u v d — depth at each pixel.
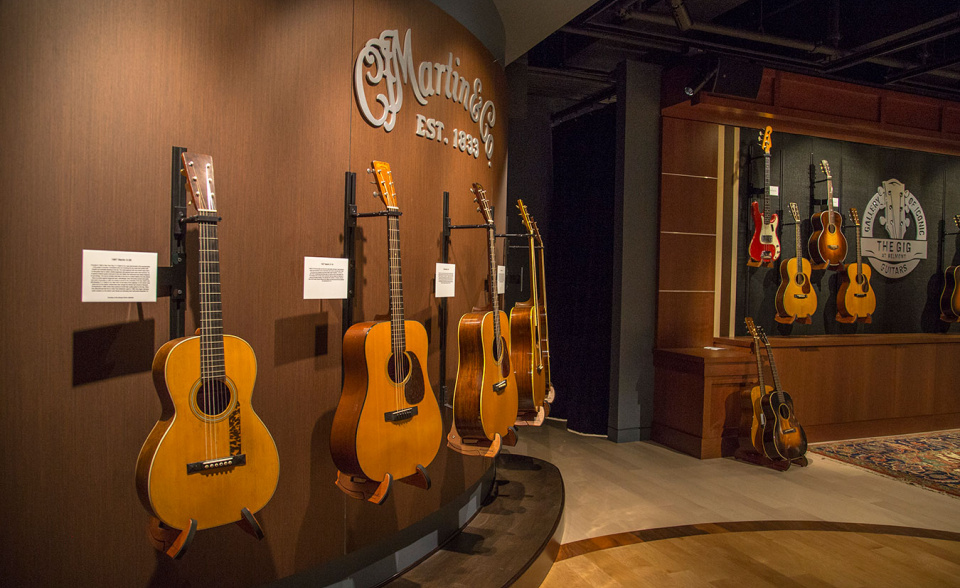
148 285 1.62
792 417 4.34
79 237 1.55
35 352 1.50
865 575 2.70
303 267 2.04
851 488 3.88
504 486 3.45
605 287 5.22
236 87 1.84
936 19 4.21
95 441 1.60
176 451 1.45
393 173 2.40
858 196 5.69
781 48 5.18
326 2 2.10
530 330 3.09
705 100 4.53
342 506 2.19
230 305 1.85
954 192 6.18
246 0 1.86
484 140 3.15
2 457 1.46
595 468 4.25
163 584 1.73
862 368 5.18
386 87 2.33
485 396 2.47
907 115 5.39
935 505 3.59
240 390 1.59
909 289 5.98
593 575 2.67
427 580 2.29
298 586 2.06
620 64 4.95
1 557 1.47
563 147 5.72
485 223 2.88
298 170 2.02
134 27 1.62
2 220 1.44
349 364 1.96
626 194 4.89
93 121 1.56
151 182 1.67
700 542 3.02
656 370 5.00
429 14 2.59
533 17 3.80
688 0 4.53
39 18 1.47
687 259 5.06
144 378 1.68
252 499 1.60
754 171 5.28
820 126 5.14
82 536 1.58
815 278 5.46
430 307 2.66
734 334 5.24
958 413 5.65
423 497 2.56
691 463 4.38
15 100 1.45
